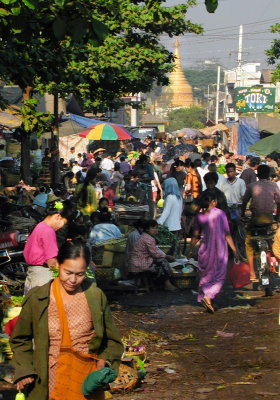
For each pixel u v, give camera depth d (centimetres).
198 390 765
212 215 1164
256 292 1319
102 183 2616
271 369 839
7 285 1168
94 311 505
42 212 1745
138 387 785
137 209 1889
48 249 838
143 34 2714
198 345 959
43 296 501
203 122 16038
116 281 1312
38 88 2378
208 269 1159
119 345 520
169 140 6756
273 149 2978
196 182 1916
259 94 6719
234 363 870
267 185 1307
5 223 1286
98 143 5106
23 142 2262
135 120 10225
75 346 504
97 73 2422
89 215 1602
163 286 1336
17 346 510
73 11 770
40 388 500
